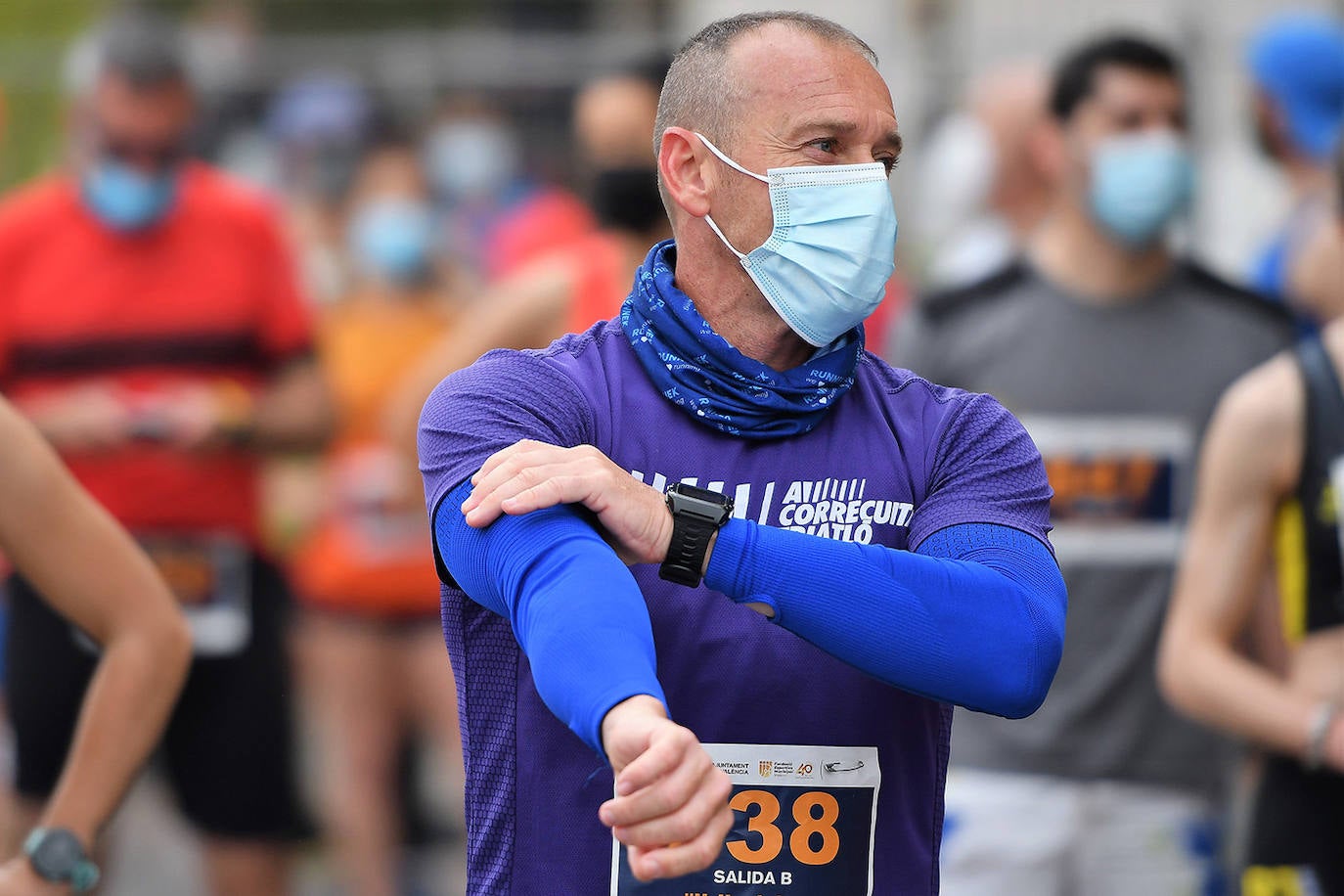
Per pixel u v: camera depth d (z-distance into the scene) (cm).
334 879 2238
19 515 979
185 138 1755
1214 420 1584
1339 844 1281
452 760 2222
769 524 811
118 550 1002
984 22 3291
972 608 770
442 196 3300
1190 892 1538
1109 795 1534
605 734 682
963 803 1541
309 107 2745
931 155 3103
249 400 1800
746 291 836
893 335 1659
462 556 777
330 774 2195
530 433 802
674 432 815
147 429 1725
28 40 3628
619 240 1716
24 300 1756
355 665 2166
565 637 710
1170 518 1568
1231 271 2817
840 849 805
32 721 1652
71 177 1792
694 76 839
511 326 1730
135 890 2131
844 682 804
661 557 757
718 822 672
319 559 2184
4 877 962
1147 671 1541
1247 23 2962
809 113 818
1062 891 1541
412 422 1839
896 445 838
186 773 1748
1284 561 1293
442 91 3456
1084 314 1598
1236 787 1402
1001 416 859
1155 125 1591
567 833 795
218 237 1797
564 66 3459
